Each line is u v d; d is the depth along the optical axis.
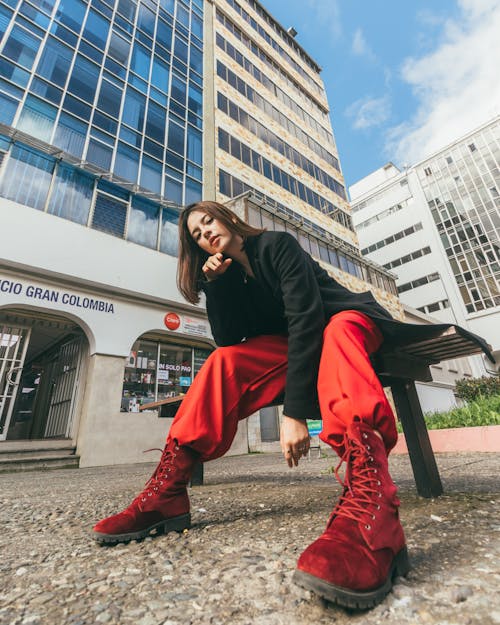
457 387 13.01
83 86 10.05
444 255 32.34
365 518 0.72
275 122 18.38
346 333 0.99
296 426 0.95
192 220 1.39
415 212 34.91
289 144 18.61
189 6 16.23
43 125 8.77
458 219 32.78
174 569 0.90
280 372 1.32
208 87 14.95
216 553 1.00
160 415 8.45
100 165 9.63
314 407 1.07
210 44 16.42
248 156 15.38
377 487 0.77
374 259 36.44
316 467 4.32
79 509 1.93
